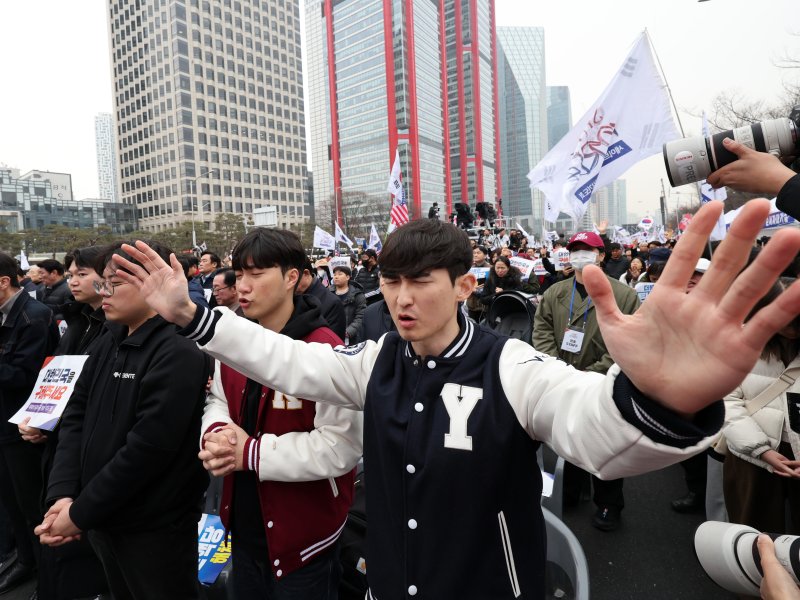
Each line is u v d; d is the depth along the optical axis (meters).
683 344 0.71
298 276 1.79
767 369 2.15
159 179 77.75
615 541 3.11
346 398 1.39
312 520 1.64
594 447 0.86
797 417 2.03
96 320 2.73
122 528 1.77
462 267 1.14
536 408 1.03
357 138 81.31
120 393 1.82
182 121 73.81
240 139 81.44
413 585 1.08
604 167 4.34
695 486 3.38
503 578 1.05
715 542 1.19
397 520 1.13
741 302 0.65
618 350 0.76
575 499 3.52
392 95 76.00
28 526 2.84
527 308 4.36
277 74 88.19
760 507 2.17
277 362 1.32
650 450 0.77
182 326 1.25
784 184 1.19
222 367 1.83
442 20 88.81
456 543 1.05
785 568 1.00
